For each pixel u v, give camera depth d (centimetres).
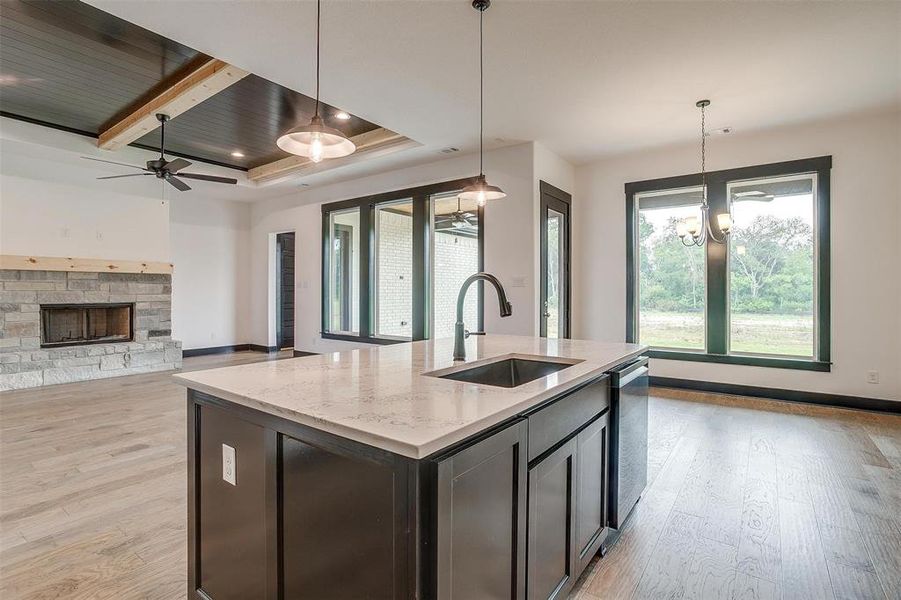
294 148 216
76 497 252
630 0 250
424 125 436
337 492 119
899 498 255
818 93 367
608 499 208
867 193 418
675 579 187
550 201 513
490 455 122
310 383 161
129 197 602
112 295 587
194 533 167
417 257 575
